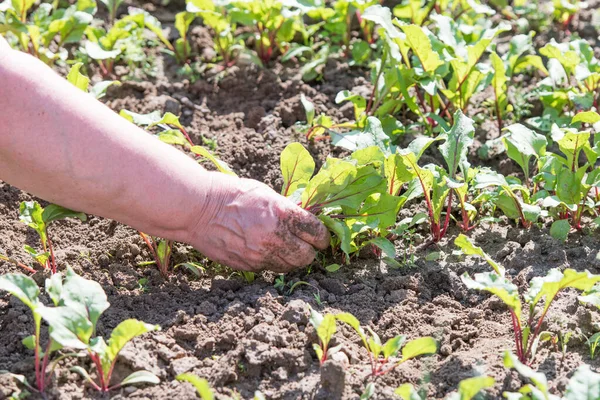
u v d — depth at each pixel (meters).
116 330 1.43
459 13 1.91
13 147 1.45
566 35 1.96
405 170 1.59
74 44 1.95
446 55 1.74
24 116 1.45
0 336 1.51
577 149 1.62
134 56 1.89
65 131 1.46
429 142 1.61
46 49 1.84
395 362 1.50
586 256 1.60
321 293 1.57
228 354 1.49
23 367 1.47
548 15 2.00
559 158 1.64
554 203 1.59
